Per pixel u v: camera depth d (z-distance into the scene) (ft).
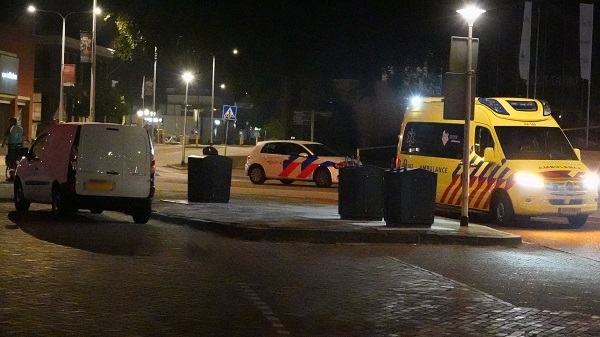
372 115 149.59
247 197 77.82
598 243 52.90
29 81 193.36
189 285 33.88
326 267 39.73
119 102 221.46
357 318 29.45
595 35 156.15
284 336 26.53
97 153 52.70
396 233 49.08
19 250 40.37
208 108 289.33
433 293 34.17
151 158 54.03
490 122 63.67
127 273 35.78
